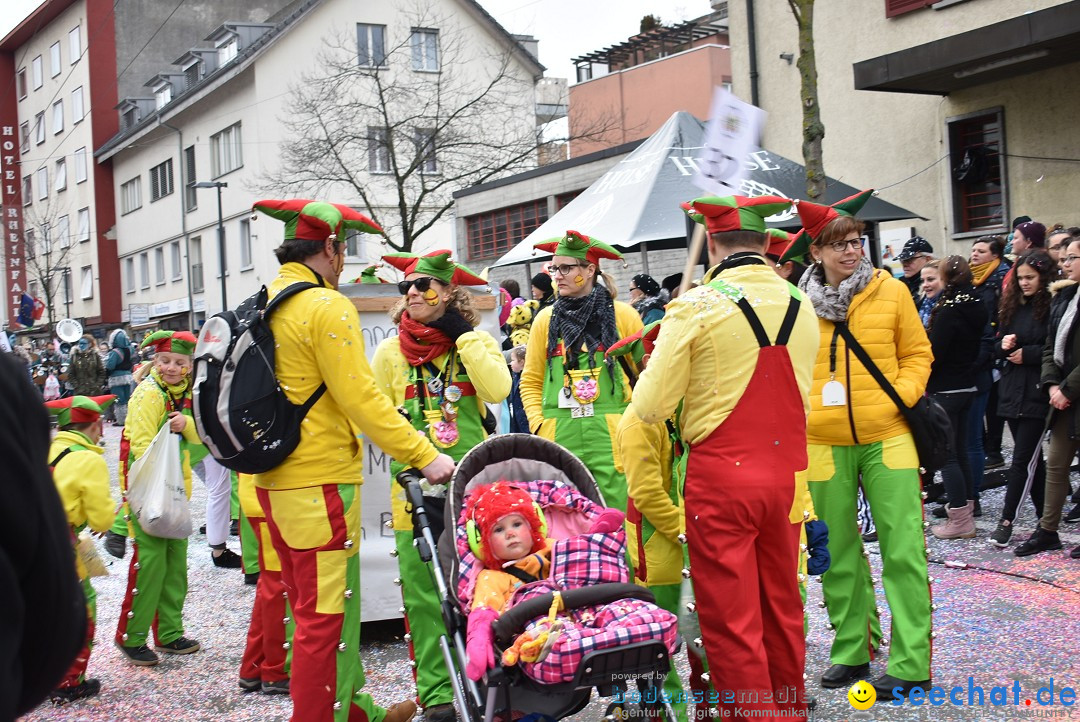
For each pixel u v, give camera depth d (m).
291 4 45.22
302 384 3.51
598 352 5.18
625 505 5.16
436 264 4.52
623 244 8.88
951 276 6.82
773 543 3.32
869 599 4.56
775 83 15.47
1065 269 6.07
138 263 41.91
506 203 23.08
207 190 35.00
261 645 4.83
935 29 13.12
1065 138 11.70
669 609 3.80
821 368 4.31
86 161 44.59
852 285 4.24
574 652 2.89
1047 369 6.10
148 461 5.18
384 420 3.53
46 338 41.25
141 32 44.47
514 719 3.24
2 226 49.09
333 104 28.16
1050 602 5.27
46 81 48.34
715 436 3.29
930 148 13.34
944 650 4.72
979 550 6.40
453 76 31.81
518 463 3.80
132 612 5.24
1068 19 9.86
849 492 4.36
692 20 39.00
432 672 4.38
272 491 3.57
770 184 9.88
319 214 3.61
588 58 39.31
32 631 1.54
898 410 4.22
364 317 5.86
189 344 5.44
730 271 3.41
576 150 35.88
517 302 10.47
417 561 4.41
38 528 1.52
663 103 33.84
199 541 8.76
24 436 1.54
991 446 8.47
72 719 4.58
